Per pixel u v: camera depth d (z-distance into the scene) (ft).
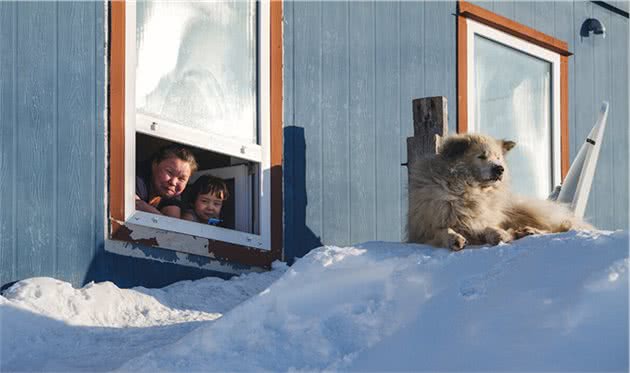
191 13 36.42
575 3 55.67
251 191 38.34
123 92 33.55
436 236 31.17
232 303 32.91
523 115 51.42
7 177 30.60
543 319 20.89
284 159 39.27
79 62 32.68
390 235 43.19
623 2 59.06
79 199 32.12
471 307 22.29
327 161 40.98
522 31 51.06
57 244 31.48
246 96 38.27
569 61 54.85
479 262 24.34
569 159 53.93
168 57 35.50
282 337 23.06
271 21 39.24
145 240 33.53
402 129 44.37
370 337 22.45
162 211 35.35
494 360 20.20
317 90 40.86
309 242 39.88
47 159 31.55
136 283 33.27
